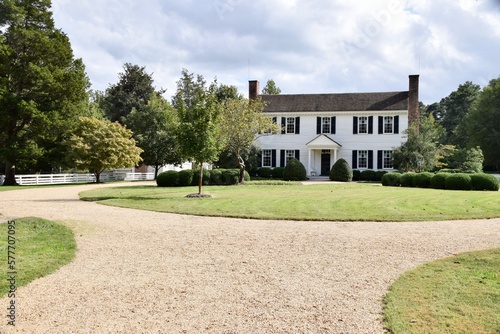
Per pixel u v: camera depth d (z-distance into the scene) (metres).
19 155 30.25
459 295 5.13
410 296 5.13
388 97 38.06
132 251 7.72
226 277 6.05
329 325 4.30
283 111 38.75
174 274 6.20
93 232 9.60
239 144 27.59
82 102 34.00
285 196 18.02
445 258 7.16
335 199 16.62
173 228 10.28
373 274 6.21
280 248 8.02
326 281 5.86
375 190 21.62
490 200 16.33
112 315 4.56
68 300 5.04
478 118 54.59
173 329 4.19
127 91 56.53
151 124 41.00
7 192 21.56
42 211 13.24
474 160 36.47
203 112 18.11
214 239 8.89
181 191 21.25
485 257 7.11
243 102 27.94
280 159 38.69
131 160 33.31
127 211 13.53
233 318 4.48
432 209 13.79
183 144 18.05
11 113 29.44
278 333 4.10
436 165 33.81
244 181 28.27
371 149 37.16
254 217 12.09
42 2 31.88
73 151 31.94
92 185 28.31
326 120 38.12
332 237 9.13
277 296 5.21
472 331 4.10
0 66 28.50
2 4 29.73
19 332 4.09
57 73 30.30
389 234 9.54
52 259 6.93
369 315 4.57
